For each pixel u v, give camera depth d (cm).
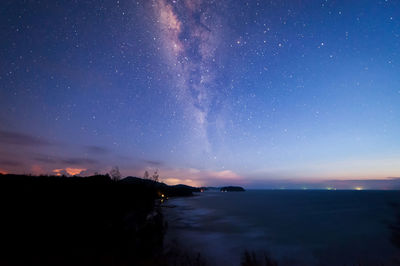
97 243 1183
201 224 3161
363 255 1700
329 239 2256
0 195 1470
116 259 970
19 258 811
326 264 1487
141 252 1255
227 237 2308
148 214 2703
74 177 2927
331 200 9600
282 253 1734
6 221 1134
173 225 2956
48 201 1644
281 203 7975
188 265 1243
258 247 1909
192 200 10219
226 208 5956
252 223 3312
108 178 3659
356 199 10200
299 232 2634
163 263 1132
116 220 1753
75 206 1739
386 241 2173
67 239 1130
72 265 806
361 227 2978
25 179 2094
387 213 4619
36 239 1036
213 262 1405
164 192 12381
